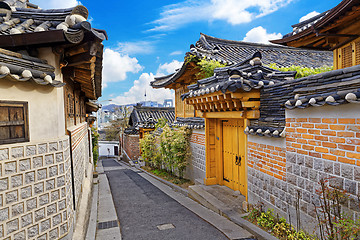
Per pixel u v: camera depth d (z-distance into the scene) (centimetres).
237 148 650
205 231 469
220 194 644
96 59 374
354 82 262
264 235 392
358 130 261
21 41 262
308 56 1049
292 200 370
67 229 318
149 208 648
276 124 414
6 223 245
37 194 278
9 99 253
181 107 1144
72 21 276
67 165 337
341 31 461
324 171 308
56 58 315
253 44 1118
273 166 418
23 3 400
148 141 1387
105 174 1295
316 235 321
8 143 254
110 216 581
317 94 312
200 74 855
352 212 269
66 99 412
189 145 905
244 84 450
